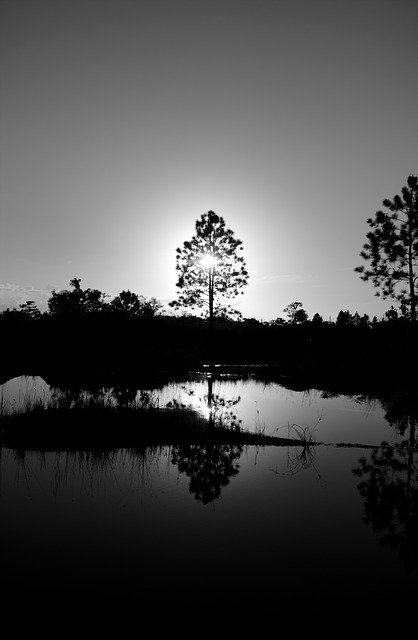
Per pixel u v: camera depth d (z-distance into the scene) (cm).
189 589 577
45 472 1071
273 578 607
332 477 1042
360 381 2673
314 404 2019
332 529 764
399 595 568
